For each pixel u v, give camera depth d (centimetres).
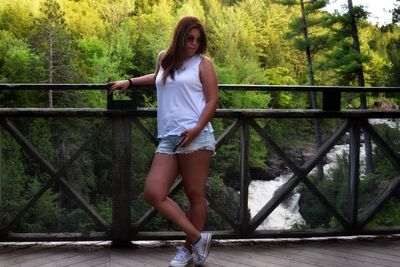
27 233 281
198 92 230
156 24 3641
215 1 3978
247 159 286
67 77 2525
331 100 289
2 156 278
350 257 270
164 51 248
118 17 3622
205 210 241
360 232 301
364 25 1983
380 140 298
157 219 284
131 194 279
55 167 278
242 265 255
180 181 282
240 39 3825
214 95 228
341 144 295
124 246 281
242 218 289
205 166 234
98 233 281
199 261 244
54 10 2591
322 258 268
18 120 274
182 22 228
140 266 251
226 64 3647
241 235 290
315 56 2448
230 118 282
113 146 276
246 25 3912
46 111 269
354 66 1845
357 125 295
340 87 286
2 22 3069
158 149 237
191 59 231
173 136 229
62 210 281
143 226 281
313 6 2097
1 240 278
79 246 279
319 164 293
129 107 273
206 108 226
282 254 272
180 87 228
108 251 273
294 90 280
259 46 3966
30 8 3134
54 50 2502
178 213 232
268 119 286
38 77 2448
